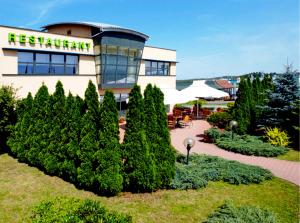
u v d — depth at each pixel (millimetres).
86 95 11562
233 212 9047
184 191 11414
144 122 11336
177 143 20188
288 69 21281
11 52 20953
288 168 15117
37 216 6895
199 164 14484
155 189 11344
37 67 23031
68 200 6895
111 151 10836
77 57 26406
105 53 27438
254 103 23281
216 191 11516
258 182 12539
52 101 13500
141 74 32875
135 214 9414
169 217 9289
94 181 10945
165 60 36062
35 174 13023
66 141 12336
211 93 27656
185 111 28703
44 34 23000
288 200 10820
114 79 29078
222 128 23469
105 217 6328
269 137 19766
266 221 8352
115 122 11211
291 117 21000
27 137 14492
